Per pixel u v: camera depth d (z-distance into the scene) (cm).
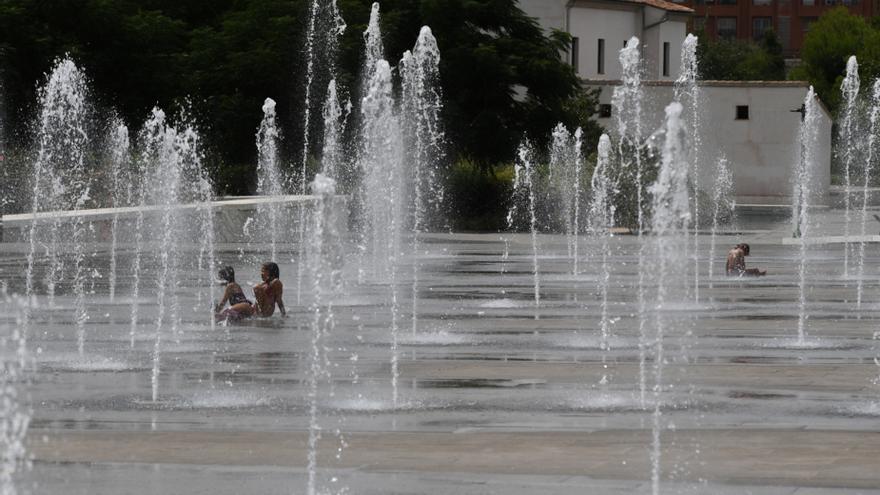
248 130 7588
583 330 2455
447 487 1224
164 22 7962
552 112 7731
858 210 8238
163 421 1545
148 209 4947
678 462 1325
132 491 1210
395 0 7762
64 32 7700
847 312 2788
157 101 7850
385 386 1795
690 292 3256
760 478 1258
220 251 4662
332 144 7338
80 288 3284
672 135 1658
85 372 1923
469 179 7425
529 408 1633
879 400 1688
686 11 11381
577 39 10494
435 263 4306
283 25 7519
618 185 6438
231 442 1423
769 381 1844
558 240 5634
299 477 1264
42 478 1260
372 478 1260
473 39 7606
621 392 1750
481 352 2152
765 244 5219
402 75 7356
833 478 1256
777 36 16625
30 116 7419
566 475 1270
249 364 2005
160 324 2522
